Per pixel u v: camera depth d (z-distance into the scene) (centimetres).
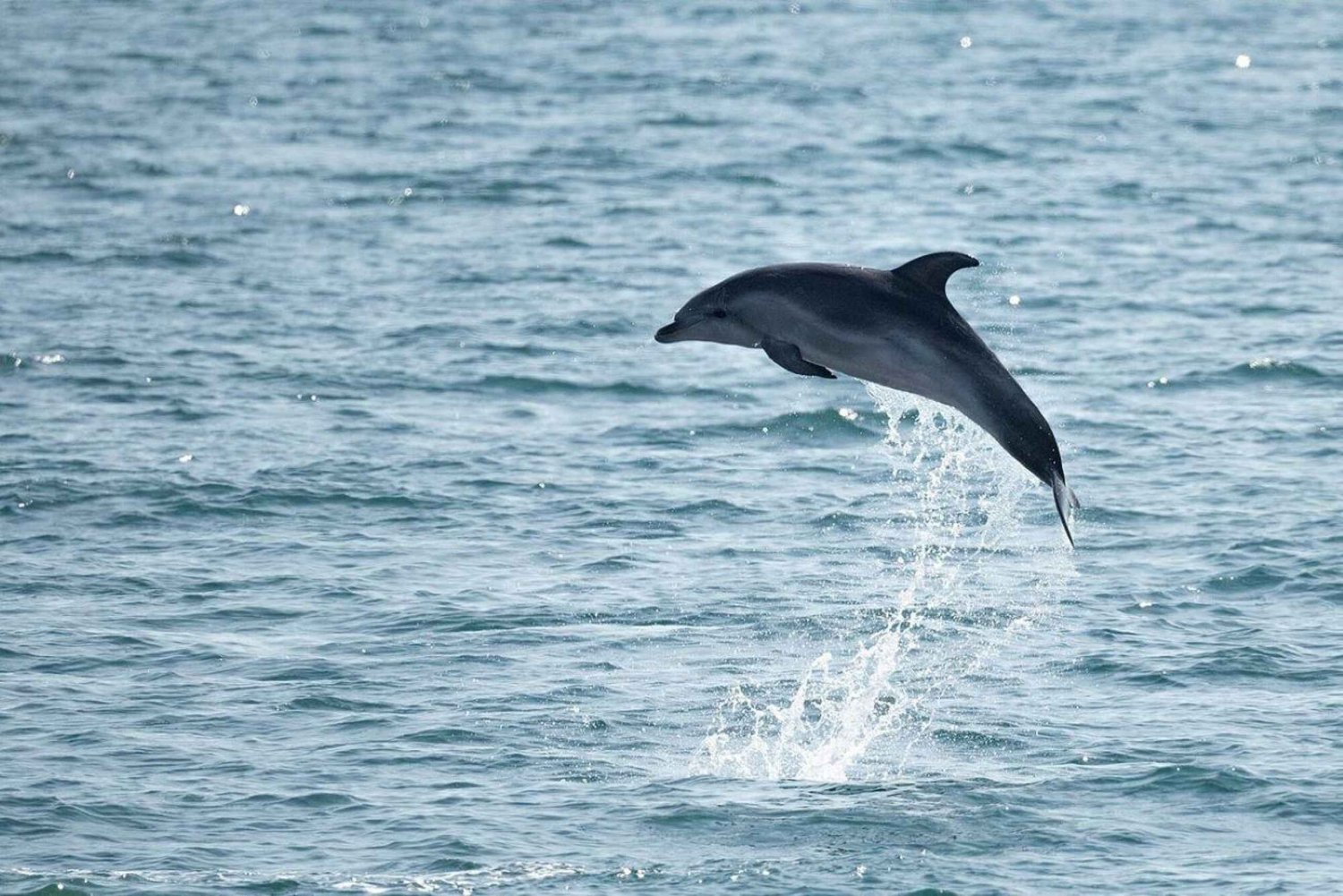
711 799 5950
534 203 18838
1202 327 13275
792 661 7219
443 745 6381
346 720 6594
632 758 6303
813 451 10412
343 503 9319
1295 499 9200
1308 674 6956
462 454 10231
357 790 6000
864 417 11038
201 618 7656
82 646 7294
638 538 8825
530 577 8225
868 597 7969
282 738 6425
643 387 11794
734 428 10869
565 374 12081
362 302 14225
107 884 5331
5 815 5759
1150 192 19512
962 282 15050
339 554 8538
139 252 16000
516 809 5872
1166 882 5344
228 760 6225
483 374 12044
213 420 10806
